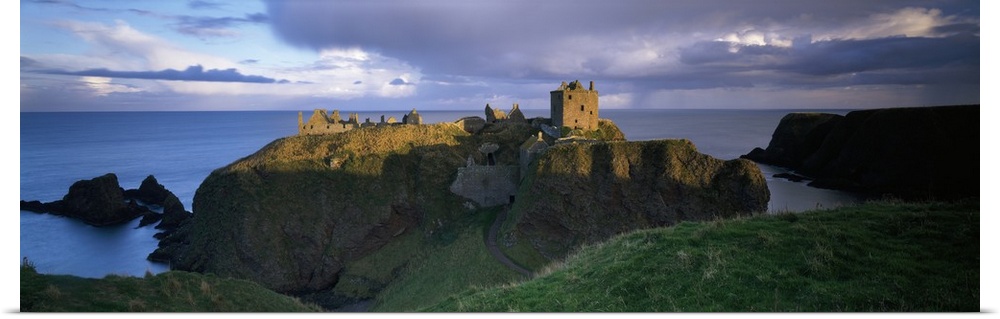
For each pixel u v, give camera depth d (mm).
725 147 176625
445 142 86875
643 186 62062
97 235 91875
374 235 76000
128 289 20625
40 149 186250
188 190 129375
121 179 138250
